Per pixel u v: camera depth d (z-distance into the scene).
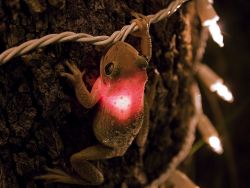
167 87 0.54
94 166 0.47
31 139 0.47
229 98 0.59
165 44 0.52
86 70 0.47
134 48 0.46
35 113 0.47
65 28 0.46
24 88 0.46
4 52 0.44
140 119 0.46
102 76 0.45
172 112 0.56
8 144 0.47
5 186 0.47
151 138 0.55
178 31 0.53
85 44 0.47
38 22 0.46
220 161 0.77
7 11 0.45
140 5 0.50
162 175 0.56
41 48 0.45
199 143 0.67
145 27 0.46
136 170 0.53
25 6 0.45
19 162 0.48
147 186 0.55
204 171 0.77
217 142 0.59
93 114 0.48
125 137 0.46
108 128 0.46
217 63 0.78
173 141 0.57
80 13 0.47
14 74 0.46
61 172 0.48
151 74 0.51
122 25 0.49
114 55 0.45
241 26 0.79
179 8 0.52
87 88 0.47
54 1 0.45
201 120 0.60
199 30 0.58
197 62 0.58
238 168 0.78
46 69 0.46
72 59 0.47
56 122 0.47
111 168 0.52
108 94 0.45
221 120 0.73
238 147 0.78
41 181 0.48
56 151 0.48
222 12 0.79
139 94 0.45
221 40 0.54
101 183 0.50
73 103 0.47
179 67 0.55
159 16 0.48
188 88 0.58
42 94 0.46
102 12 0.47
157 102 0.53
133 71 0.45
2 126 0.47
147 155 0.55
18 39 0.46
